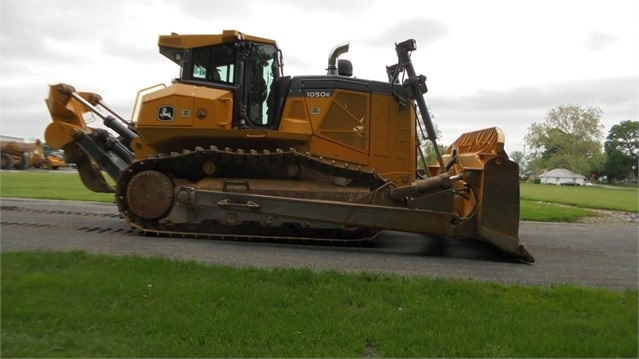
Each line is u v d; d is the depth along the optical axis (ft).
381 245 28.43
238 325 13.35
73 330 13.00
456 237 25.26
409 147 29.14
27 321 13.34
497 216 24.59
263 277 17.35
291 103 28.71
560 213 49.80
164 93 27.35
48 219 32.40
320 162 27.02
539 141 317.63
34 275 16.29
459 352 12.48
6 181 79.10
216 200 26.18
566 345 12.98
